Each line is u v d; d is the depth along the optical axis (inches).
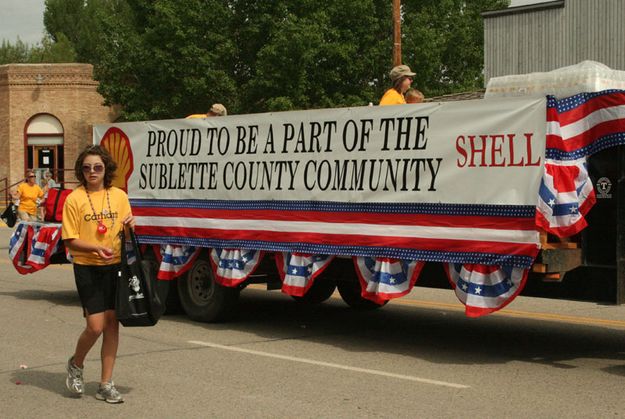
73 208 253.0
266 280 410.6
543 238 299.4
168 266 430.3
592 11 954.7
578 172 303.0
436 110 326.6
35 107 1690.5
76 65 1690.5
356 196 350.3
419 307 475.2
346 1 1347.2
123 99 1465.3
